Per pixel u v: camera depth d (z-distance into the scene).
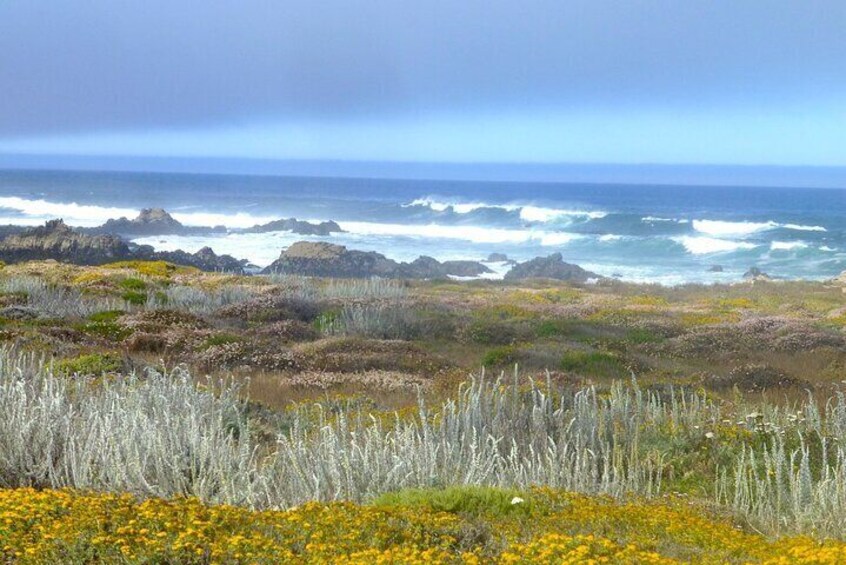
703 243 87.12
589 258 82.12
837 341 27.02
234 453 10.38
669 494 10.64
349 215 128.88
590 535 7.24
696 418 14.27
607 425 13.05
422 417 11.27
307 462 9.81
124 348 20.69
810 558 6.62
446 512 8.23
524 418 12.66
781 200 191.00
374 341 23.97
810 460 12.47
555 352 23.70
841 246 83.94
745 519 9.79
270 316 27.94
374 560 6.40
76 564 6.50
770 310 37.31
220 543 6.67
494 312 32.12
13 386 11.70
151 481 9.66
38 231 66.94
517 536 7.67
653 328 29.62
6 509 7.11
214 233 98.75
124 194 168.38
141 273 39.41
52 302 26.20
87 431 10.51
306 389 18.02
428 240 95.19
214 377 18.17
